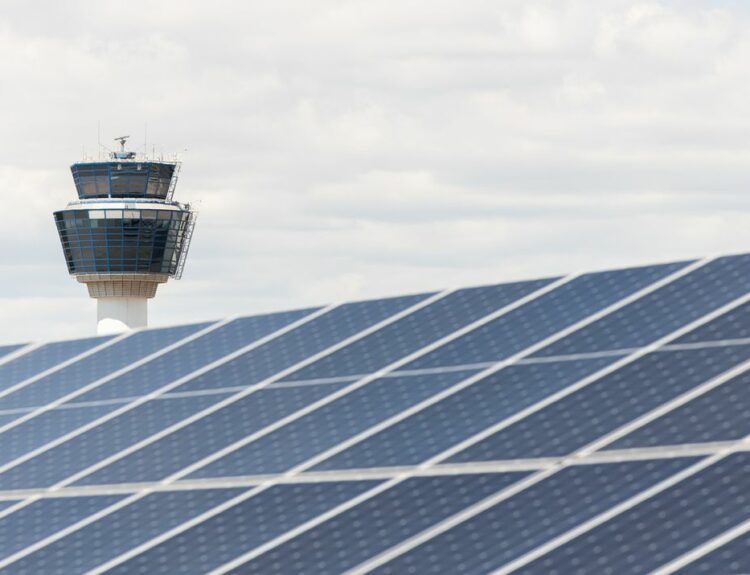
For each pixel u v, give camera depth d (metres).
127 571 81.69
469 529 77.31
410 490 82.56
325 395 97.12
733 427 80.19
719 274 97.25
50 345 120.19
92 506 90.25
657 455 79.44
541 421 86.31
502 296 104.31
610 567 70.81
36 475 96.88
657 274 100.31
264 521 83.44
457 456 85.25
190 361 108.62
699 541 70.62
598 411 85.75
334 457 88.88
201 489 88.88
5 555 86.75
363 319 107.19
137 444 97.25
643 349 90.94
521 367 93.38
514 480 80.88
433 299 106.94
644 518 73.75
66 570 83.38
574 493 77.94
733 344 88.38
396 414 91.94
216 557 80.88
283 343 107.19
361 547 78.38
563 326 97.12
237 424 96.44
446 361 97.12
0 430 105.62
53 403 108.25
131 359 112.12
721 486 74.31
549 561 72.62
